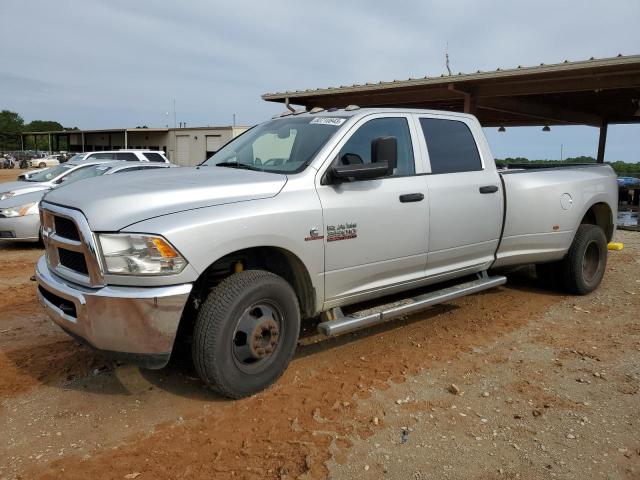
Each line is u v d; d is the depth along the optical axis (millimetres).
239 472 2941
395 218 4496
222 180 3859
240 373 3676
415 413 3623
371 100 17406
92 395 3824
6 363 4348
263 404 3689
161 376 4125
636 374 4277
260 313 3770
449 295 4984
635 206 16625
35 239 10023
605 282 7207
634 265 8328
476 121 5617
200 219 3426
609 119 21984
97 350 3494
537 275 6762
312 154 4227
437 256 4953
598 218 7016
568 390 3998
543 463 3096
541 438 3352
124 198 3475
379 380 4102
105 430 3371
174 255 3307
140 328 3301
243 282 3623
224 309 3525
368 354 4613
